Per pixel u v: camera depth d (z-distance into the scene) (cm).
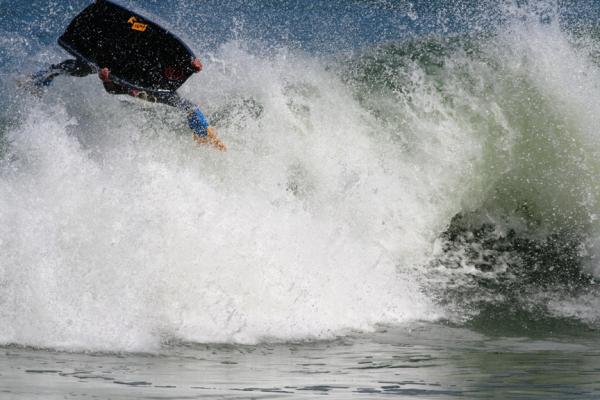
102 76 2888
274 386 1622
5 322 2020
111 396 1445
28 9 4962
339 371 1831
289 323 2298
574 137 3394
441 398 1516
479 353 2119
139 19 2931
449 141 3381
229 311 2259
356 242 2817
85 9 2945
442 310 2606
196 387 1577
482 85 3547
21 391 1469
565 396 1542
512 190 3291
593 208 3256
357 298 2534
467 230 3212
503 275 2953
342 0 5438
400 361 1983
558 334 2412
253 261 2431
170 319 2177
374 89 3588
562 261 3058
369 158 3303
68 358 1831
